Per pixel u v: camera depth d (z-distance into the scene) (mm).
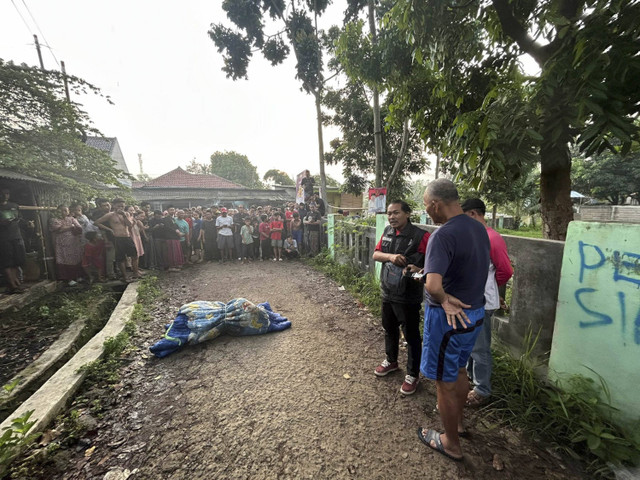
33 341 3555
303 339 3479
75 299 4887
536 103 1952
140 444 1963
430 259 1564
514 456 1798
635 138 1617
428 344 1683
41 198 5852
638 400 1710
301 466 1774
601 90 1594
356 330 3715
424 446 1896
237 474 1727
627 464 1661
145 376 2785
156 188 20000
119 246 5914
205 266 7949
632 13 1521
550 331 2291
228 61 12133
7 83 6254
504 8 2424
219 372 2812
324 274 6715
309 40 11141
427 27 2805
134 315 4137
